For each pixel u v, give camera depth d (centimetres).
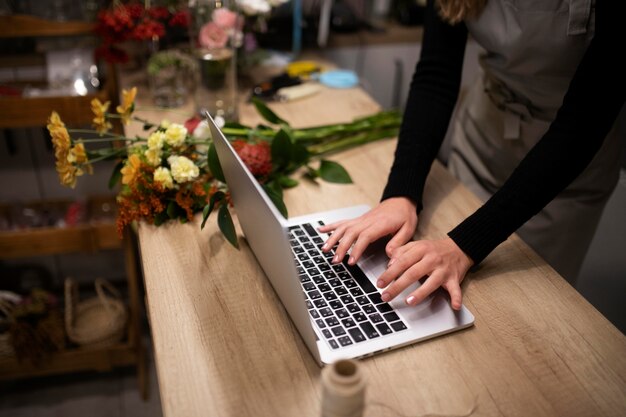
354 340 90
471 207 127
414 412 81
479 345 92
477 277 107
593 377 88
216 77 155
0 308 197
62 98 169
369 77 259
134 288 204
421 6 243
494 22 123
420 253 101
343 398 63
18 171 222
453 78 130
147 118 163
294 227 116
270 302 100
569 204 142
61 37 193
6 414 199
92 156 126
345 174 133
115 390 211
